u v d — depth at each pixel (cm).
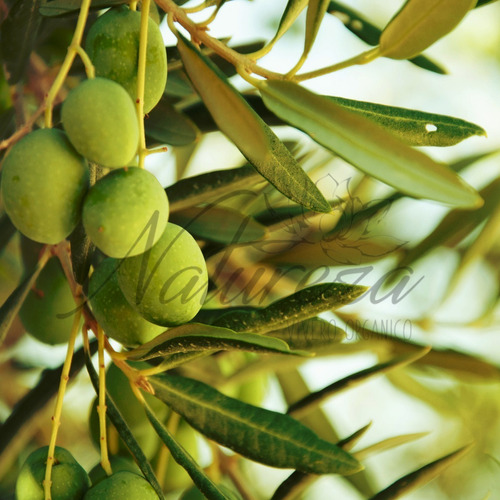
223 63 77
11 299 72
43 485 68
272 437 71
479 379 81
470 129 71
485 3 72
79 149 65
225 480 79
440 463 73
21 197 66
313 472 71
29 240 77
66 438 99
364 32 78
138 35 68
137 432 76
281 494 73
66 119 65
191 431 77
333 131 66
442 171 65
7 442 74
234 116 68
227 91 68
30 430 74
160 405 76
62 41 79
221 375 78
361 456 75
